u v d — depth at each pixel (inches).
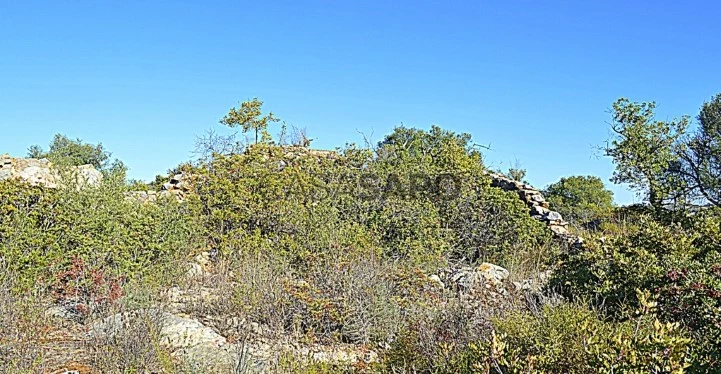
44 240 309.7
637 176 710.5
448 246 478.0
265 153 528.4
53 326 255.4
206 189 465.4
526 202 630.5
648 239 299.0
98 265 301.3
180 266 356.8
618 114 714.2
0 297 242.8
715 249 279.3
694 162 697.6
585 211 851.4
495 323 188.4
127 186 422.6
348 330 260.4
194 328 254.7
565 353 156.3
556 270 317.7
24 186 342.6
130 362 206.8
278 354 226.5
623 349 129.8
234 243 407.2
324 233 405.7
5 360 200.5
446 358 178.4
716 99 706.2
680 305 215.0
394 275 303.0
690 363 130.0
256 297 281.7
